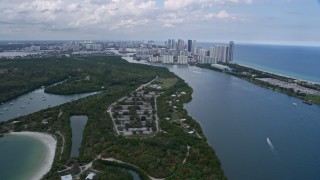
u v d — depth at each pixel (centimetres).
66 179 19012
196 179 18875
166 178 19300
